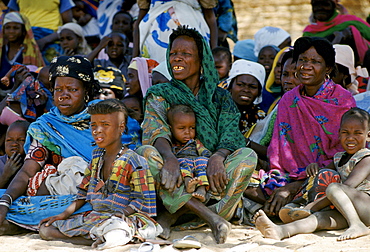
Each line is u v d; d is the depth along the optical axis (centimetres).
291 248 945
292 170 1202
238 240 1045
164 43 1620
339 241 972
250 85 1438
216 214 1054
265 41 1927
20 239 1041
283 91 1452
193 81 1190
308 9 3108
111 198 1035
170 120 1141
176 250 948
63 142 1167
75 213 1069
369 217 1045
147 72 1539
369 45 1942
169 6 1633
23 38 1884
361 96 1372
